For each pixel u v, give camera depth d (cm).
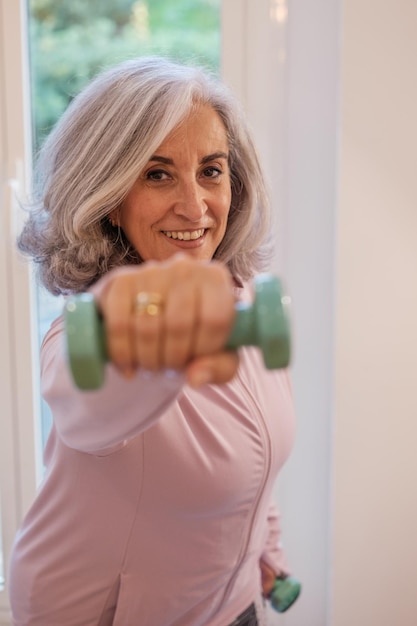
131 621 90
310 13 133
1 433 146
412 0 119
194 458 82
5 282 142
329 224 138
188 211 86
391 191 124
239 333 40
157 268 40
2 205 139
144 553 87
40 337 148
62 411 60
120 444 70
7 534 150
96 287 43
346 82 122
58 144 88
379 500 132
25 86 139
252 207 101
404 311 127
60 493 87
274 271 140
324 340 141
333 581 136
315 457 145
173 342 38
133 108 83
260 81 136
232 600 101
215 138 88
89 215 84
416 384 129
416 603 135
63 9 146
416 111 122
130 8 147
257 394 95
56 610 89
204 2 145
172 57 100
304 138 136
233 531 92
